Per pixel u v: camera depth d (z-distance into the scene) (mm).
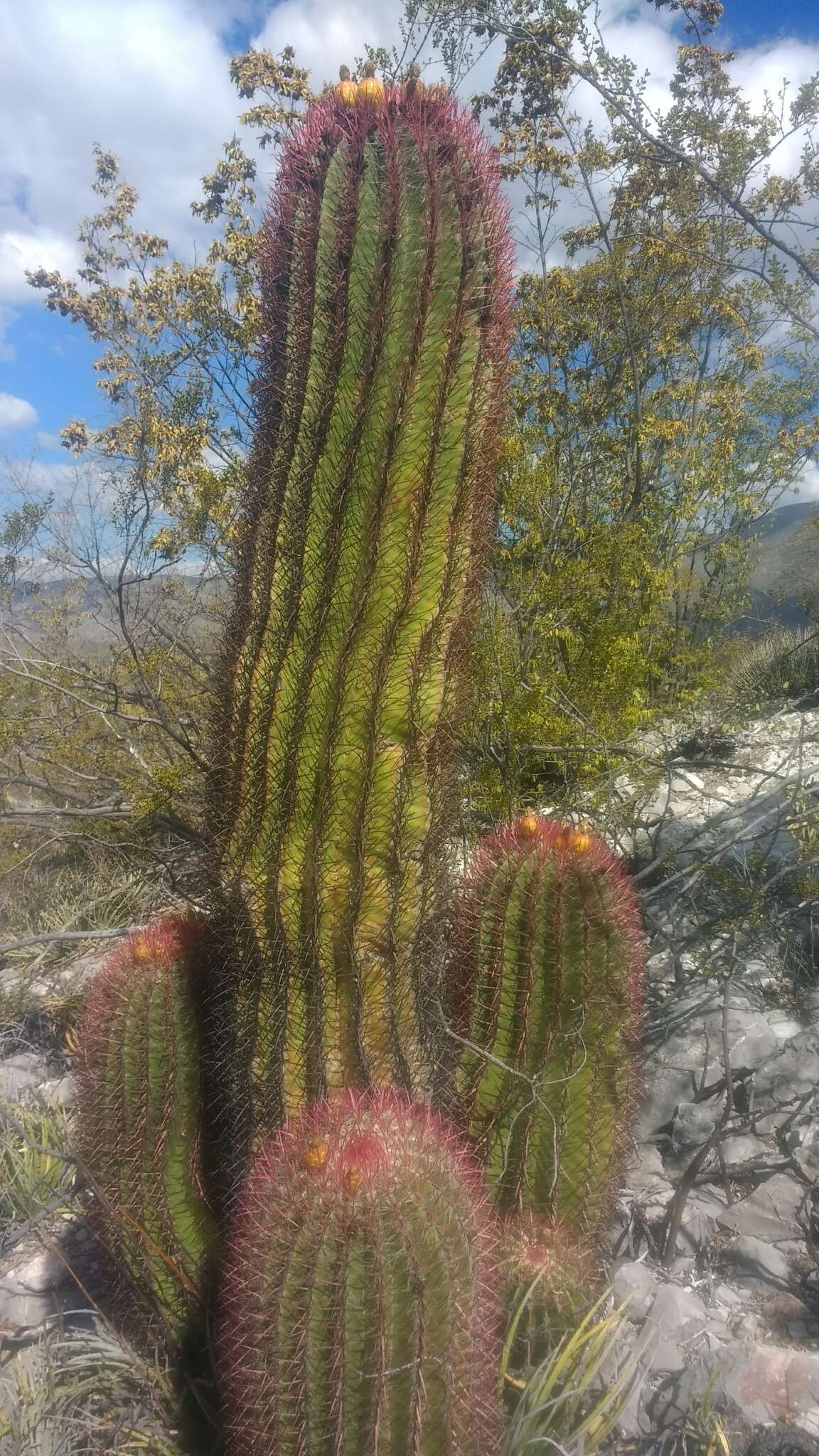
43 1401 2469
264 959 2270
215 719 2375
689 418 8914
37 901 5926
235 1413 2117
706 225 8211
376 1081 2248
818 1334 2500
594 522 6941
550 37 5762
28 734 5746
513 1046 2410
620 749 4574
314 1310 1726
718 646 7793
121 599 5398
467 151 2197
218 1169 2570
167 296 7285
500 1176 2420
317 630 2150
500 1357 2195
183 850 5332
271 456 2262
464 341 2160
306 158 2242
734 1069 3484
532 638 4695
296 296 2205
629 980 2453
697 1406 2256
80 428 7098
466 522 2223
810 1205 2924
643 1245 2930
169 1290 2584
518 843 2475
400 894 2242
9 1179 3357
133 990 2518
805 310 5789
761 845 4750
